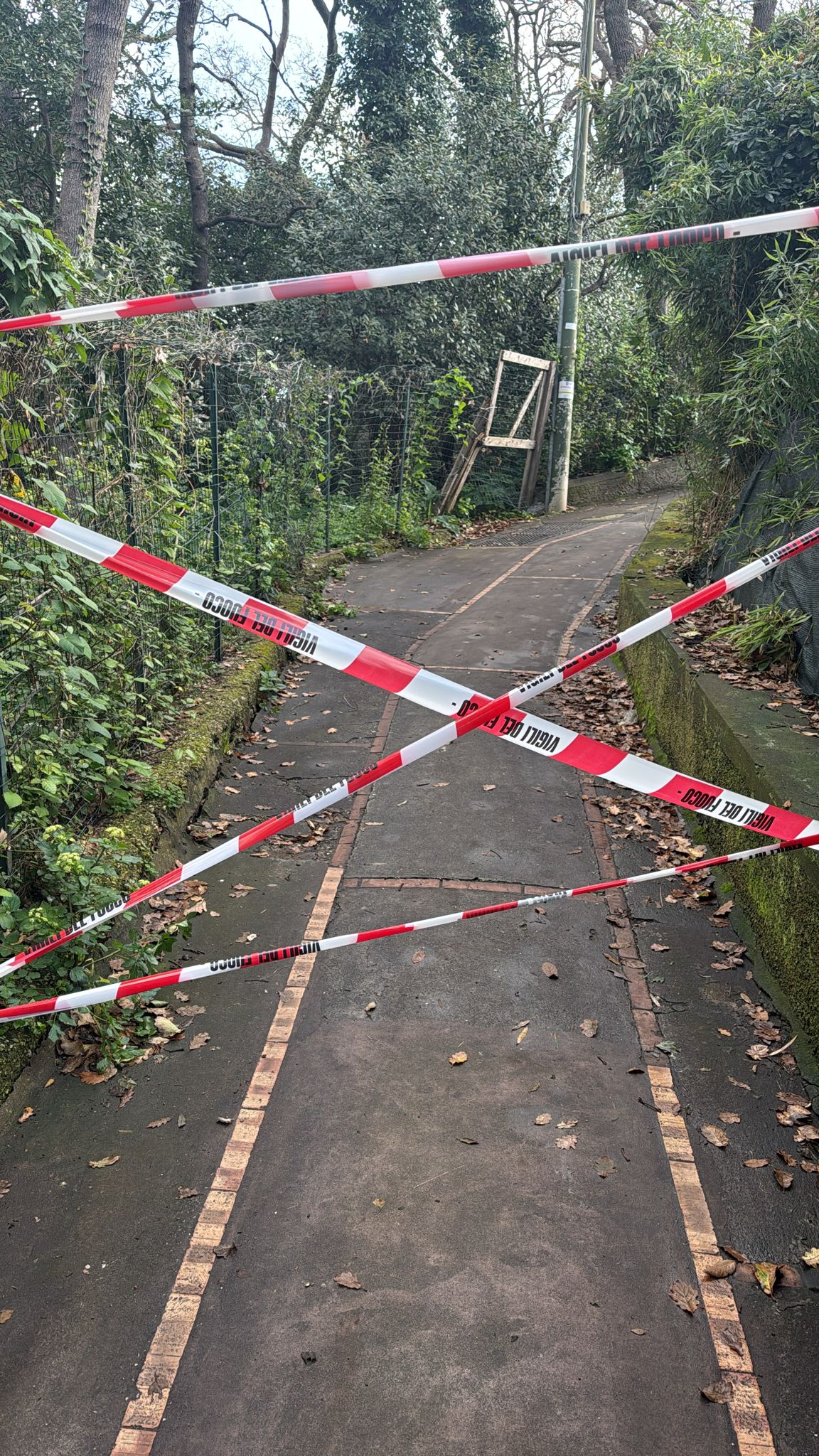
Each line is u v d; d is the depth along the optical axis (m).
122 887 4.12
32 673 4.22
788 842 2.01
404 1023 3.71
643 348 18.44
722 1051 3.55
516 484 17.67
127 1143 3.12
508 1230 2.78
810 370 5.22
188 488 7.66
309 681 7.90
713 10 8.38
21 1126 3.18
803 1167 3.01
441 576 11.80
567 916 4.44
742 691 5.22
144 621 5.79
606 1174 2.98
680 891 4.66
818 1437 2.23
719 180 6.81
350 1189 2.93
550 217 17.45
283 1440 2.22
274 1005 3.82
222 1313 2.54
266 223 19.23
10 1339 2.47
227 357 7.39
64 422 5.02
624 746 6.34
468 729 1.80
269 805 5.61
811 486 5.54
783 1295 2.59
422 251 15.62
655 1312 2.53
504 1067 3.46
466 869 4.86
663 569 8.30
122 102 16.23
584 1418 2.27
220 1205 2.88
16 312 4.53
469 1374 2.37
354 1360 2.41
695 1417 2.27
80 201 11.48
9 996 3.39
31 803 4.02
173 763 5.34
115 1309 2.55
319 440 11.38
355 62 18.70
